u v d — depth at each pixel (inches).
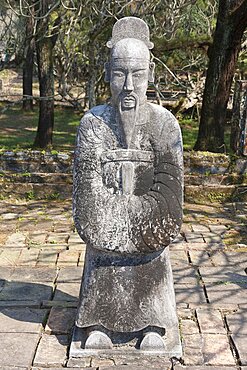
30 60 618.5
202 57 480.7
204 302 168.9
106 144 130.6
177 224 129.9
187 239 230.7
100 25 346.0
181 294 174.4
